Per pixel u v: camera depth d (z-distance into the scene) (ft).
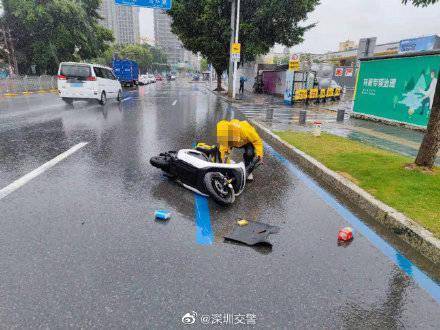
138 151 22.70
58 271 8.76
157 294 8.00
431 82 33.12
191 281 8.55
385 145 26.27
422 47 75.15
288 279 8.85
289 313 7.59
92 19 133.28
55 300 7.68
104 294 7.93
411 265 9.89
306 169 20.02
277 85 96.58
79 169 17.89
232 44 78.28
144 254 9.71
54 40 111.86
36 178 16.14
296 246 10.64
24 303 7.55
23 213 12.16
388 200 13.65
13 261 9.13
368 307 7.96
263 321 7.30
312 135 29.94
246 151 16.24
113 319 7.15
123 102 61.67
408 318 7.67
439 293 8.64
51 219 11.75
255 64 124.16
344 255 10.24
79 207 12.86
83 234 10.75
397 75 37.73
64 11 108.68
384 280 9.07
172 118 41.32
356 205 14.44
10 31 113.60
